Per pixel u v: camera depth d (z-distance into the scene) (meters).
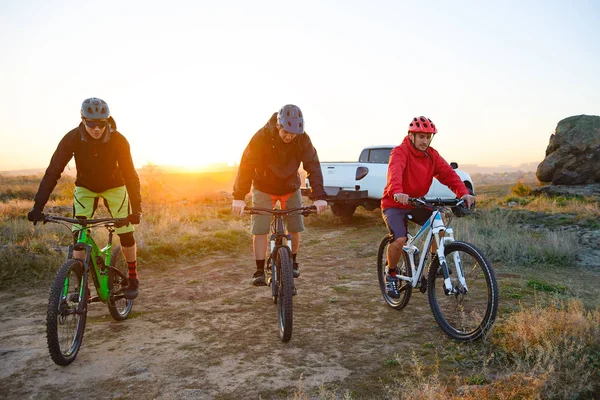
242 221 12.34
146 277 6.84
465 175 13.89
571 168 18.28
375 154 12.70
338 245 9.27
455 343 3.92
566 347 3.46
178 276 6.86
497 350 3.65
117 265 4.75
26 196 21.36
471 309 4.62
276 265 4.32
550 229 9.70
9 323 4.75
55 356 3.44
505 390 2.95
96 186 4.23
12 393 3.19
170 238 8.85
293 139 4.39
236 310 5.07
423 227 4.39
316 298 5.46
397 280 4.67
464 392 2.95
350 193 11.38
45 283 6.33
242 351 3.87
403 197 4.02
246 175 4.38
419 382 3.14
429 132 4.29
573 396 2.88
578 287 5.66
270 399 3.05
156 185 17.36
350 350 3.85
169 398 3.07
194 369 3.53
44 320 4.84
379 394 3.08
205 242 8.98
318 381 3.29
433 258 4.29
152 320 4.76
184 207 14.34
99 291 4.22
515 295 5.11
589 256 7.40
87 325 4.61
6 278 6.38
